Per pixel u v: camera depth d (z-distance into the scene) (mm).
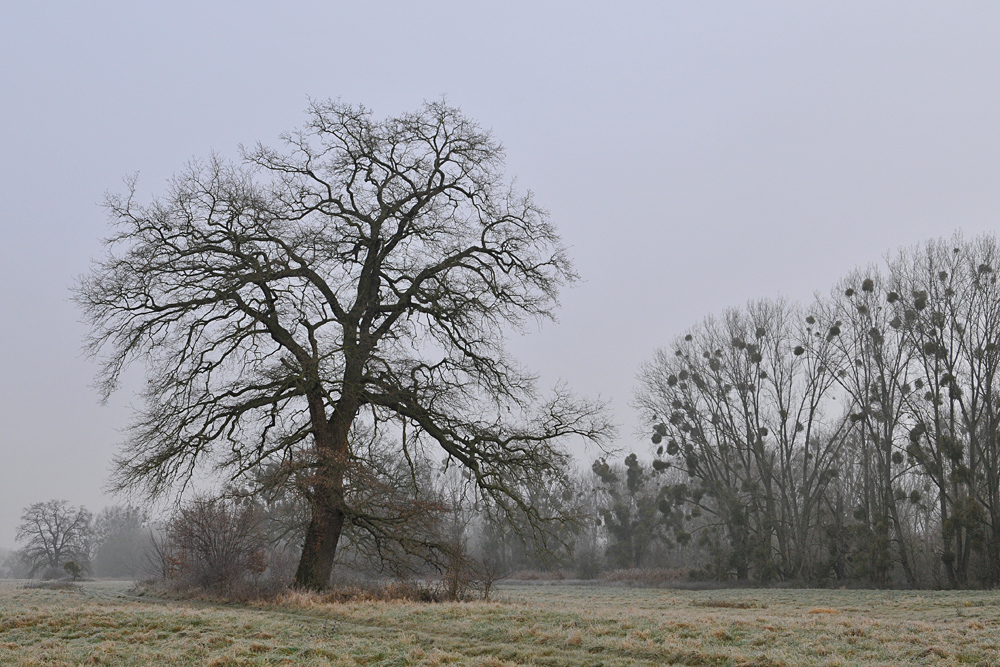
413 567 22562
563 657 11070
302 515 21797
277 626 14070
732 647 11117
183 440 19969
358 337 22391
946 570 39094
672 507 52875
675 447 47344
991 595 24781
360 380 21250
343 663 11000
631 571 50188
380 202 23438
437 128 23453
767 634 12148
